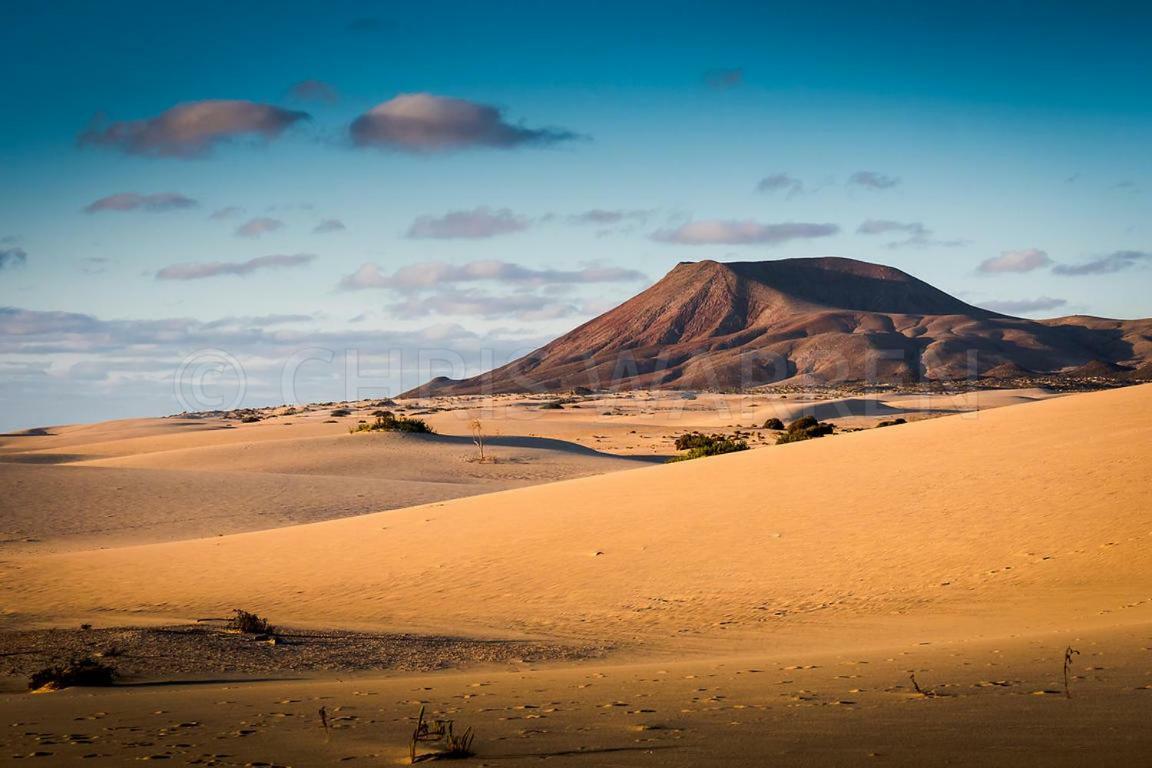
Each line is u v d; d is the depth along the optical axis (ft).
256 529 143.13
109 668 44.27
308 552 98.17
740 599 65.72
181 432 437.17
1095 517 74.43
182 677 45.34
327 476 201.26
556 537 92.22
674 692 34.09
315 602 75.97
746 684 35.24
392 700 34.81
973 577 65.31
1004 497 84.48
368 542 100.63
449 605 71.67
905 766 20.36
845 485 98.94
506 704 32.83
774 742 23.65
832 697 30.94
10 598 82.74
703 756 22.29
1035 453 99.09
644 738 25.03
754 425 399.03
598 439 346.13
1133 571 61.93
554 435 360.07
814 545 78.59
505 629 61.62
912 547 74.28
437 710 31.91
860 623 56.34
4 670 46.85
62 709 33.83
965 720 25.49
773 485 104.42
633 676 39.91
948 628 52.39
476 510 114.83
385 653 52.54
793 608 62.08
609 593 70.95
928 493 90.27
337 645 55.31
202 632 59.06
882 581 66.74
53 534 132.77
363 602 74.90
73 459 311.06
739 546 81.25
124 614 73.51
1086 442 99.91
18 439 484.33
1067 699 28.02
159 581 87.86
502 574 80.43
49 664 48.29
